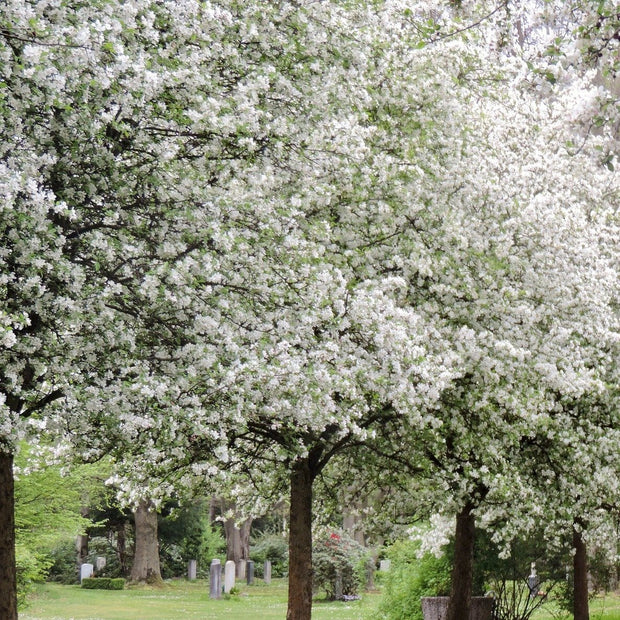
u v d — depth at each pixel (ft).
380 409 45.06
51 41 27.96
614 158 32.76
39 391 32.65
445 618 61.00
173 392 31.63
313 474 48.57
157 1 35.01
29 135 31.14
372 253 43.37
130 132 32.30
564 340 47.88
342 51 39.68
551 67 31.73
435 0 48.16
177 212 32.12
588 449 52.16
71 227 32.60
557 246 47.91
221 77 37.35
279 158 37.06
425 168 45.09
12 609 33.19
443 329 44.01
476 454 48.60
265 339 33.12
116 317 32.53
